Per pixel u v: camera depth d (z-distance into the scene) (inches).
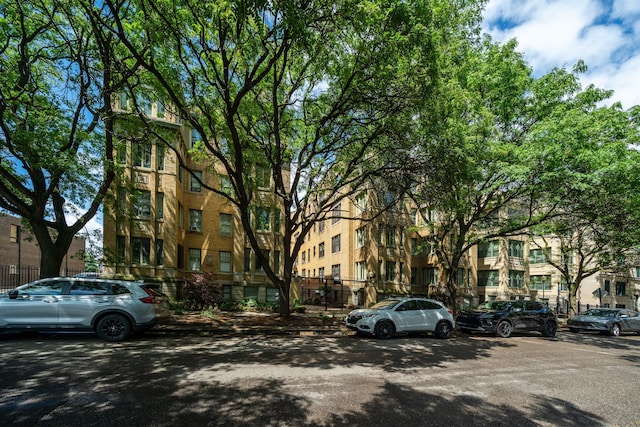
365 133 520.7
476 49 566.6
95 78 459.5
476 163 501.4
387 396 217.2
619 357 385.7
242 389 222.4
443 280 1074.1
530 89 541.3
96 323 362.0
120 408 186.1
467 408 200.7
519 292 1222.9
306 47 316.5
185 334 442.9
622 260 858.8
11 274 1010.7
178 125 806.5
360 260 1136.2
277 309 753.0
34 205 470.9
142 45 451.5
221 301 736.3
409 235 1136.8
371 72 400.5
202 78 467.2
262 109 505.7
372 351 362.6
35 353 304.7
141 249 776.9
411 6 359.9
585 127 448.1
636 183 442.0
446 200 520.1
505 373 285.7
